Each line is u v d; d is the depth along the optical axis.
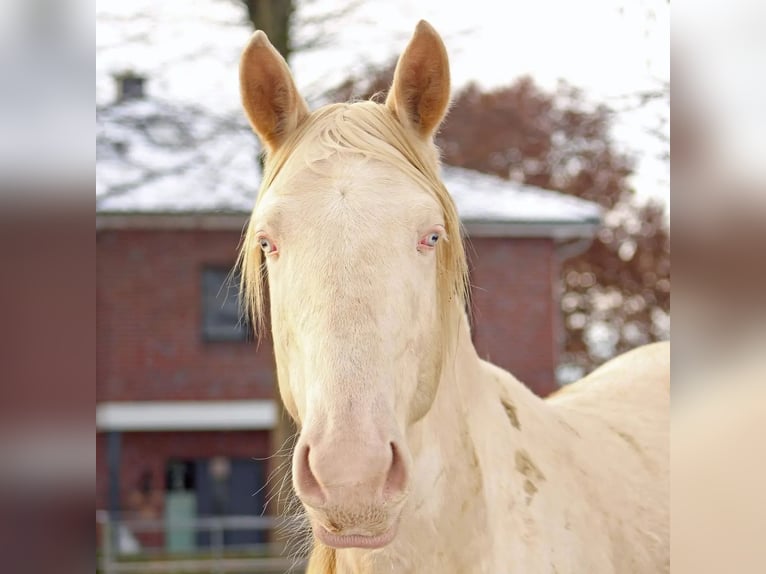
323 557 2.23
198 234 15.43
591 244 16.42
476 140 14.66
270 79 2.12
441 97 2.07
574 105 13.59
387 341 1.70
